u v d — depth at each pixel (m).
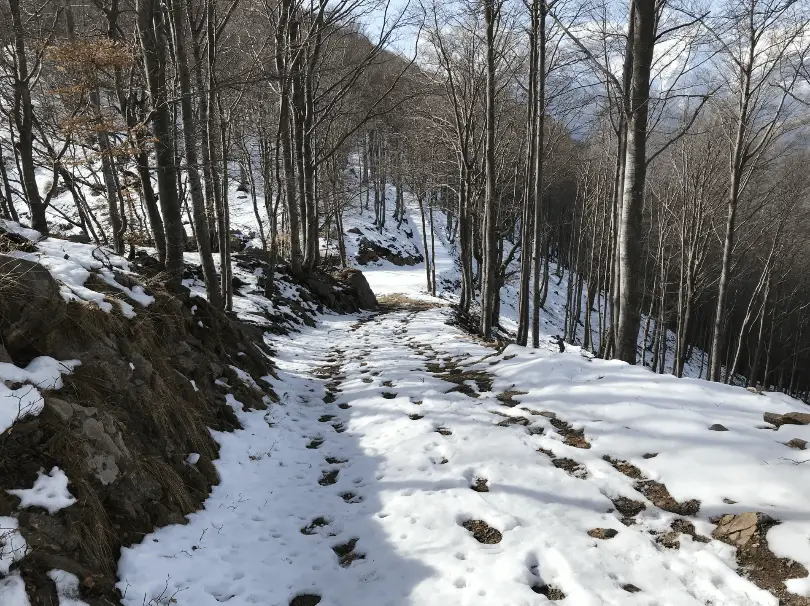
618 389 5.70
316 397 7.34
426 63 18.09
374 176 33.19
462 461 4.71
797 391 36.34
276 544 3.75
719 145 18.86
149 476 3.57
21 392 3.04
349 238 37.59
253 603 3.08
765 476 3.71
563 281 44.44
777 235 22.22
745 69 13.66
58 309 3.74
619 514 3.78
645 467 4.24
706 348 39.69
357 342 11.86
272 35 14.82
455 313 19.41
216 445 4.81
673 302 28.19
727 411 4.82
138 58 9.32
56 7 9.88
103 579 2.73
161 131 8.54
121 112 9.14
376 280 32.75
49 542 2.63
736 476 3.81
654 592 2.94
